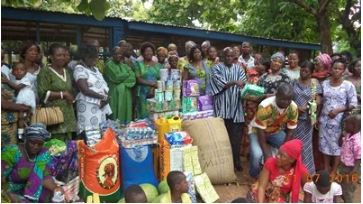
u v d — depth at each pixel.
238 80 4.73
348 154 3.61
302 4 9.45
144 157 3.77
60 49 3.94
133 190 3.09
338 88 4.31
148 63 5.21
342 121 4.30
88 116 4.10
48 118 3.85
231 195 4.18
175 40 9.20
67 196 3.38
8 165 3.32
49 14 6.77
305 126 4.37
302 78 4.41
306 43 11.20
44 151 3.39
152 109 4.58
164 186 3.53
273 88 4.60
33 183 3.30
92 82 4.12
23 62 4.28
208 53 5.75
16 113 3.76
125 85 4.82
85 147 3.51
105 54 7.39
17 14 6.46
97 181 3.52
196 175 3.95
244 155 5.33
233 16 12.52
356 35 10.08
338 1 10.27
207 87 4.95
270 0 10.95
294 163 2.97
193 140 4.34
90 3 3.71
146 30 8.14
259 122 3.86
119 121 4.52
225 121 4.83
